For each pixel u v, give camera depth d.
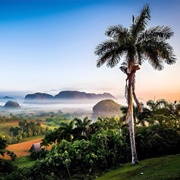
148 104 35.81
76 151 19.28
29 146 66.94
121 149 20.94
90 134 32.53
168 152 20.94
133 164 18.22
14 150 61.97
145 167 16.09
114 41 17.91
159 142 21.22
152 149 21.06
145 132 23.16
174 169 13.45
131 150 20.33
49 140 35.03
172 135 22.09
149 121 30.89
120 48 17.09
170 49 16.80
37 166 18.45
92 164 18.55
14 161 38.81
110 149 20.64
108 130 23.95
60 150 20.19
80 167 18.70
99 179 16.03
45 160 18.48
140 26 17.48
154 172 14.04
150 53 16.97
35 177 17.81
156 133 22.14
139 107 19.09
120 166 18.89
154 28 17.52
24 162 38.09
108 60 17.67
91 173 18.14
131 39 17.16
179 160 15.80
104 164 19.09
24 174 18.16
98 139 20.73
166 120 28.45
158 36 17.20
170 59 16.92
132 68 17.72
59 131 34.00
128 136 22.89
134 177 14.23
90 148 19.97
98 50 17.94
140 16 17.75
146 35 17.52
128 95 18.45
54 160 18.34
